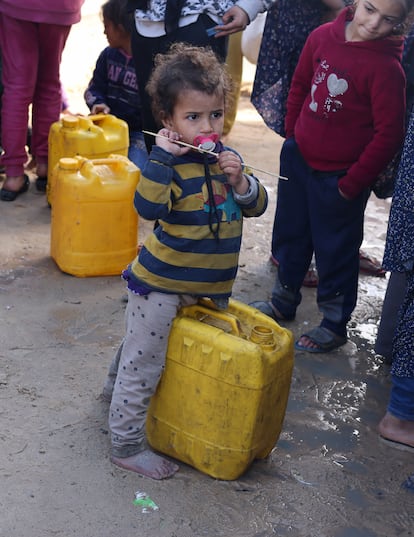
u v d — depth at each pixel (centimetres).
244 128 774
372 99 364
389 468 338
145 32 436
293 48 455
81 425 340
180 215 291
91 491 303
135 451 317
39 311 430
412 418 350
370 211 609
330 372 405
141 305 300
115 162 472
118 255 472
